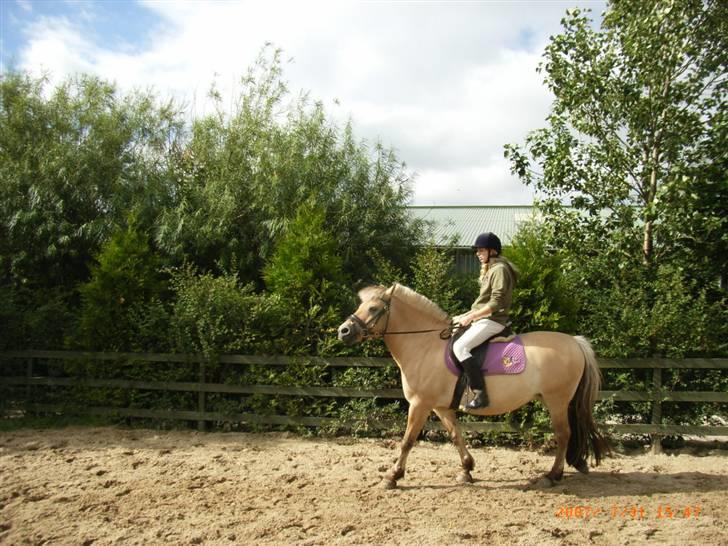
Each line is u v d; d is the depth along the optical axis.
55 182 9.07
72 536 3.71
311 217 7.42
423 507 4.29
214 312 6.99
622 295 6.37
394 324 4.95
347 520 4.00
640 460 5.77
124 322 7.27
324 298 6.94
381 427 6.57
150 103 10.69
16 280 8.99
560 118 7.58
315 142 10.39
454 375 4.74
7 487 4.74
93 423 7.17
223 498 4.47
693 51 6.82
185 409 7.12
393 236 10.24
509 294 4.75
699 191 6.87
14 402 7.46
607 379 6.34
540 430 6.15
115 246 7.40
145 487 4.75
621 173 7.28
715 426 6.03
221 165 9.98
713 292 7.02
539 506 4.34
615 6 7.43
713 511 4.23
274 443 6.38
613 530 3.84
